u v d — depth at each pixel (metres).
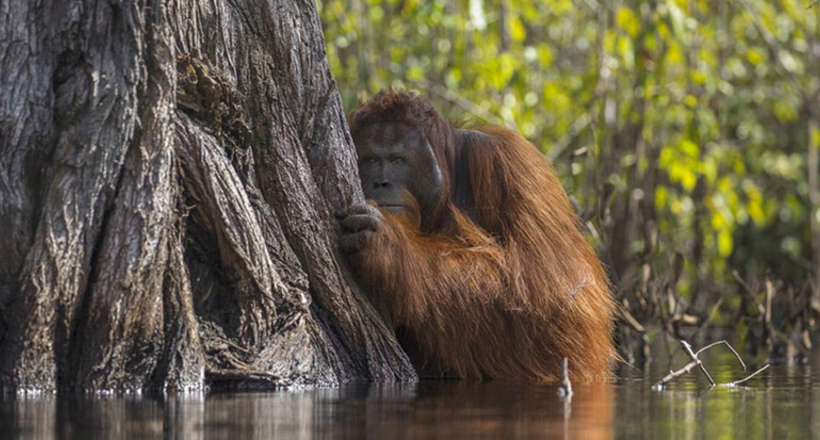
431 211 11.30
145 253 8.77
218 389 9.15
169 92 8.98
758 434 6.49
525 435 6.38
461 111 25.30
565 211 11.99
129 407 7.73
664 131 25.73
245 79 9.91
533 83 25.64
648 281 18.28
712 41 24.67
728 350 17.48
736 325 18.38
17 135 8.88
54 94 9.02
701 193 25.41
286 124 10.02
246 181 9.76
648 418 7.30
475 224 11.45
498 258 10.93
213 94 9.54
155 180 8.86
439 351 10.61
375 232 10.09
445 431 6.55
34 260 8.61
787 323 18.02
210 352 9.24
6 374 8.49
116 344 8.69
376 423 6.93
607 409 7.88
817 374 12.23
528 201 11.37
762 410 7.88
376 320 10.22
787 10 26.58
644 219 23.55
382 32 24.45
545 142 25.81
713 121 23.83
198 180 9.30
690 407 8.09
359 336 10.10
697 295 22.75
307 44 10.36
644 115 23.06
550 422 7.02
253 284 9.42
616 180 23.23
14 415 7.23
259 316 9.45
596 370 11.57
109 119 8.85
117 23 8.96
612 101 24.22
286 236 9.91
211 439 6.19
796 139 32.34
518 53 23.97
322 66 10.47
